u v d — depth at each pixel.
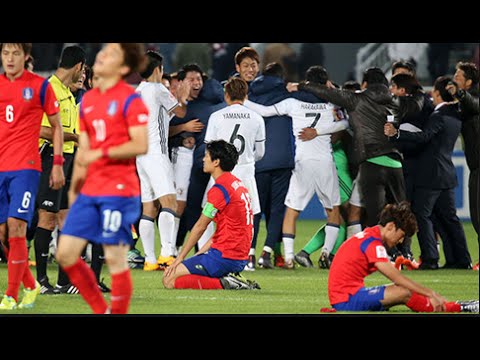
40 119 32.12
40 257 37.50
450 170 50.69
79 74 38.44
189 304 34.69
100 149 25.83
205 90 49.12
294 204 49.31
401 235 32.59
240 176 47.16
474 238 66.25
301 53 90.69
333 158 49.72
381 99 48.56
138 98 26.06
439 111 50.31
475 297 38.56
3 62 31.53
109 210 26.22
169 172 46.78
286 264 49.25
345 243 33.16
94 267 37.59
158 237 65.00
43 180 37.28
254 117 47.12
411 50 90.44
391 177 48.97
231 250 39.38
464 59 90.44
